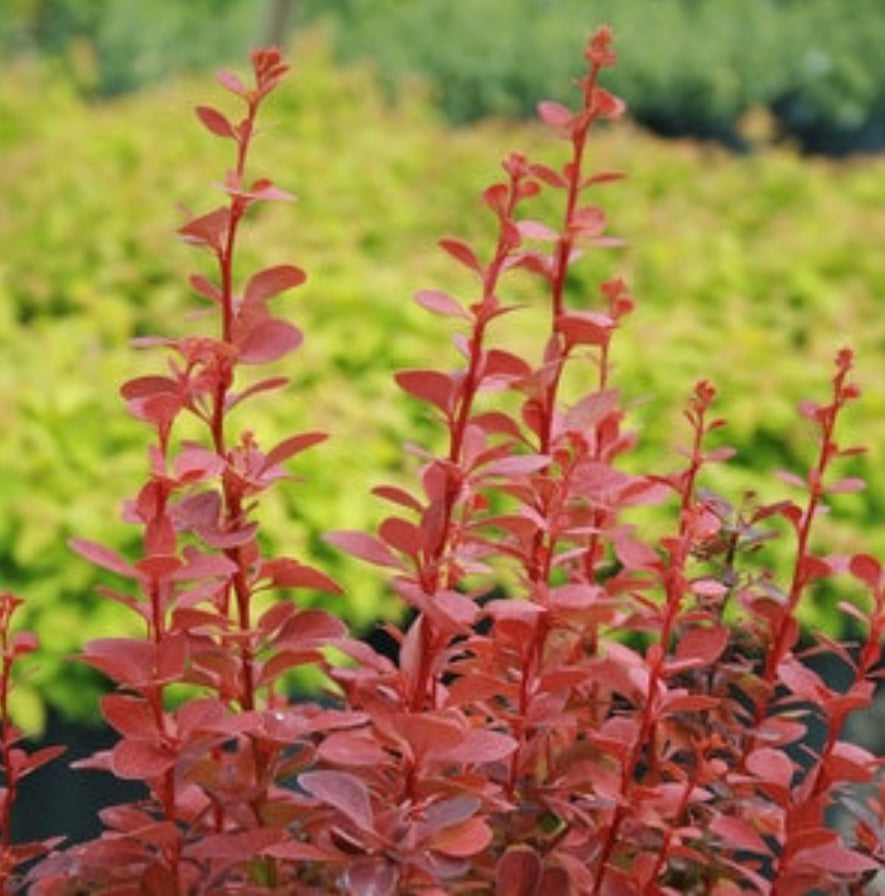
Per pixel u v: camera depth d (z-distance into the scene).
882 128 19.88
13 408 6.27
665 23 18.91
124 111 10.88
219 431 2.57
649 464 6.60
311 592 5.90
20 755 2.82
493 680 2.47
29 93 12.14
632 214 9.36
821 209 9.90
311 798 2.67
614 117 2.84
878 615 2.77
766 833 2.92
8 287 7.99
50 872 2.69
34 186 8.88
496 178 9.68
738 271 8.50
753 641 2.92
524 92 17.72
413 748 2.38
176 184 9.12
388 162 10.10
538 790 2.65
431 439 6.63
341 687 2.87
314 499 6.08
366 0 18.36
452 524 2.57
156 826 2.45
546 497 2.63
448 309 2.51
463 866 2.40
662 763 2.67
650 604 2.75
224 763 2.67
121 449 6.34
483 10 18.16
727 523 2.92
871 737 6.55
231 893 2.53
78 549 2.45
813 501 2.87
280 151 9.85
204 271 8.04
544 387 2.59
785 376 6.93
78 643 5.72
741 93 18.73
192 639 2.56
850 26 19.38
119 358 6.68
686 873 2.73
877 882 2.96
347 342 7.21
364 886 2.31
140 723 2.45
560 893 2.46
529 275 8.20
